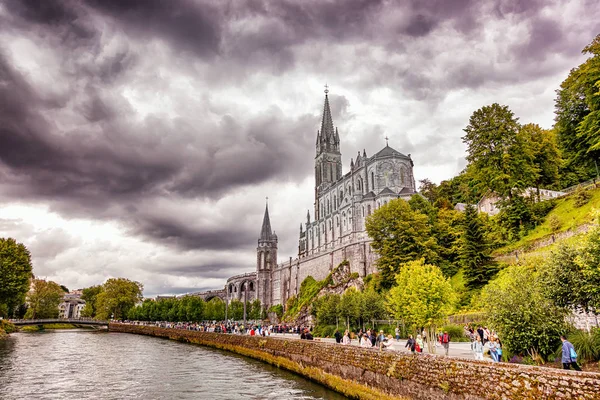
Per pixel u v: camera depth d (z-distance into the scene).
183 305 122.19
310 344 34.81
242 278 155.38
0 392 29.98
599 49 44.91
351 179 124.81
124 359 50.84
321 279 101.50
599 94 43.94
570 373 13.48
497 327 22.48
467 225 53.94
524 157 57.34
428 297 32.94
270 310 125.44
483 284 51.28
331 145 165.88
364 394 24.53
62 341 78.06
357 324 54.25
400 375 21.62
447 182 100.69
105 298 142.75
